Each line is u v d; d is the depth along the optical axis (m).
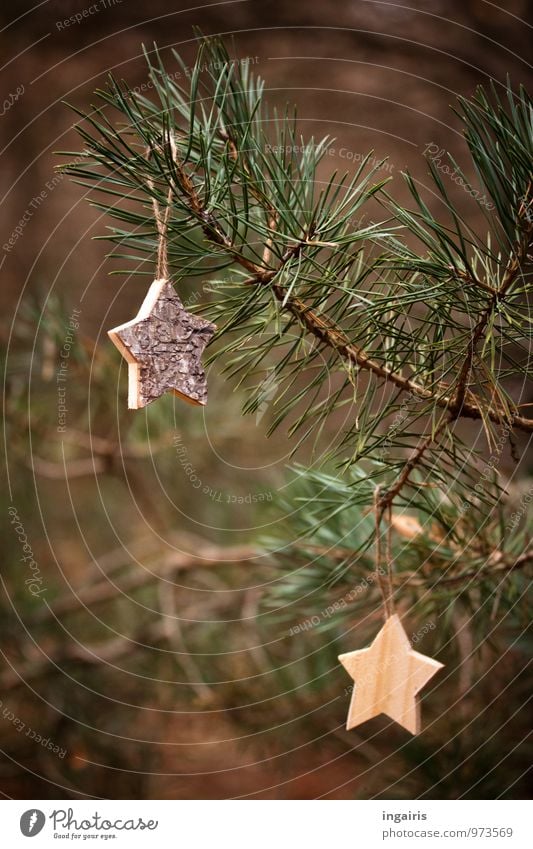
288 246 0.60
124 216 0.60
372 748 1.13
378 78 1.56
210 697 1.18
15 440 1.17
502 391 0.62
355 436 0.66
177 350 0.59
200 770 1.33
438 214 1.45
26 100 1.63
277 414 0.64
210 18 1.58
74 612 1.31
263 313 0.67
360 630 1.05
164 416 1.21
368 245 0.73
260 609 1.19
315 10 1.57
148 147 0.59
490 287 0.60
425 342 0.62
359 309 0.63
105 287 1.65
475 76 1.49
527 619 0.78
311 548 0.83
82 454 1.31
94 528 1.54
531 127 0.60
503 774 0.93
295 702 1.16
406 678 0.62
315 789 1.31
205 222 0.60
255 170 0.62
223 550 1.33
